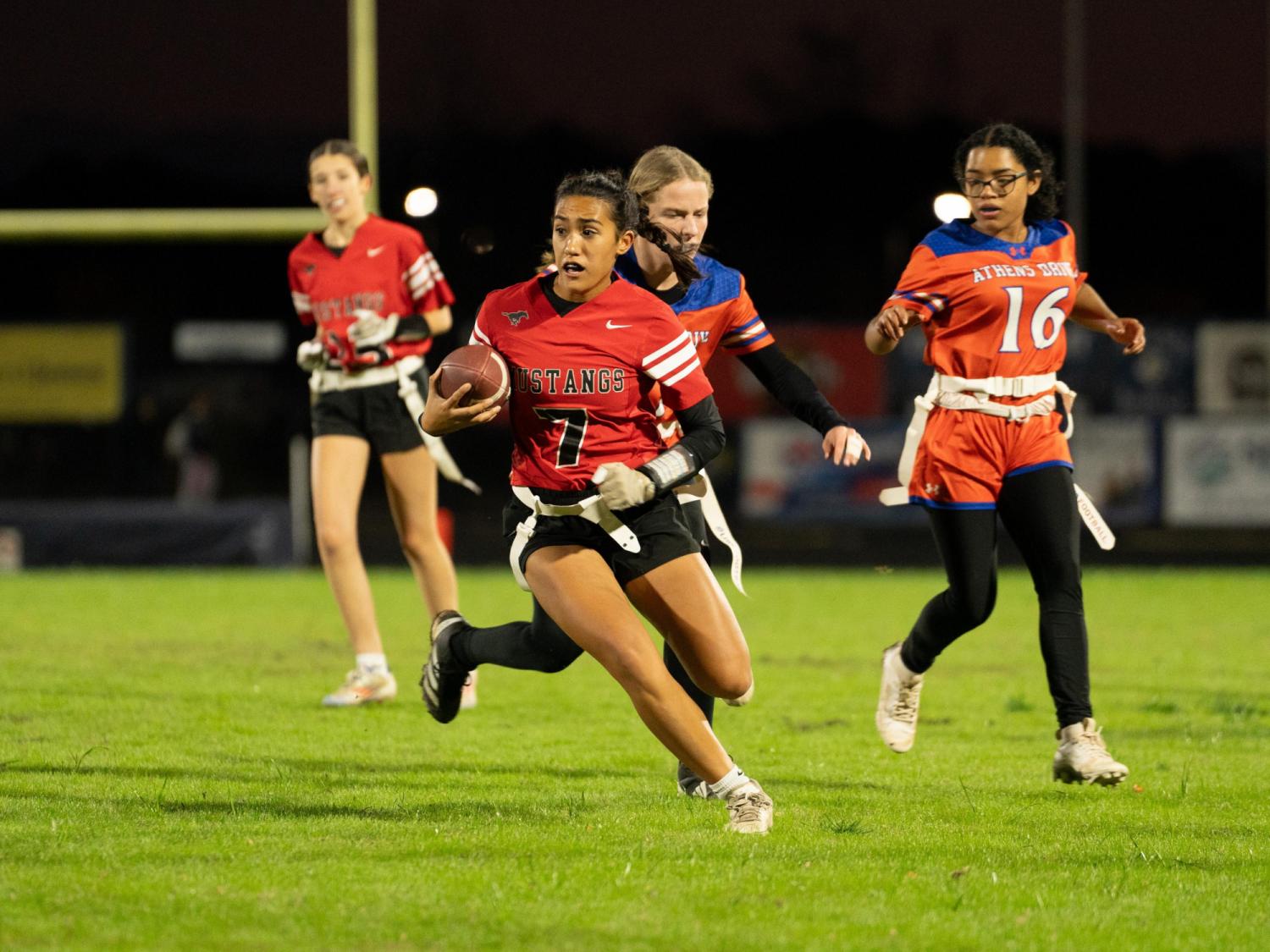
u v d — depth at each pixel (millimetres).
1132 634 39656
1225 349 75062
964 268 19938
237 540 63656
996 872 15023
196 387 86938
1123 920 13453
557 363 16156
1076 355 75688
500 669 31766
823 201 139375
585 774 20266
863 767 21312
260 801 17984
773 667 32500
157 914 13117
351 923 12914
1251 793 19453
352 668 31406
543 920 13062
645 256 18062
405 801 18141
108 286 110688
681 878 14469
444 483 80562
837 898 13930
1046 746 23203
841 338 75562
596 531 16484
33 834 15984
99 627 38938
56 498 80562
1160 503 71500
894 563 69000
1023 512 20016
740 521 72938
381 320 26641
